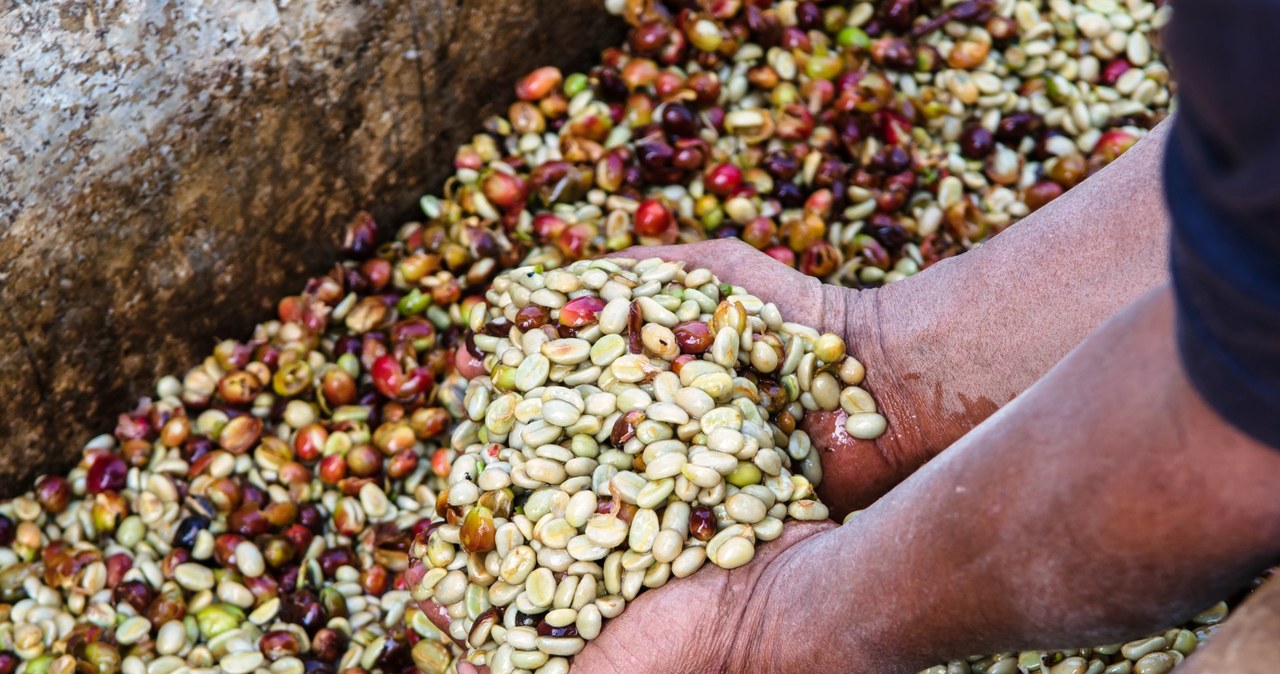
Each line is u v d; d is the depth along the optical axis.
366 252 2.47
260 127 2.17
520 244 2.47
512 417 1.86
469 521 1.73
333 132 2.31
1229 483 0.90
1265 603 1.03
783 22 2.63
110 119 1.96
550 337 1.92
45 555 2.19
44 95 1.88
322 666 2.10
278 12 2.08
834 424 1.96
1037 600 1.13
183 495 2.25
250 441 2.29
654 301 1.90
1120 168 1.77
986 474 1.14
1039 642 1.22
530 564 1.70
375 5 2.22
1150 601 1.06
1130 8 2.72
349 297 2.43
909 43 2.68
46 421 2.20
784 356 1.92
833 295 2.06
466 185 2.55
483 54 2.49
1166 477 0.94
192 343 2.36
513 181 2.47
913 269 2.45
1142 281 1.71
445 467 2.20
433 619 1.85
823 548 1.52
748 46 2.63
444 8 2.34
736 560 1.61
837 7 2.65
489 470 1.79
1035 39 2.70
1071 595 1.10
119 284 2.15
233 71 2.07
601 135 2.55
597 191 2.51
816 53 2.61
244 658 2.06
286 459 2.30
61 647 2.09
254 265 2.35
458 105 2.52
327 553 2.22
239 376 2.33
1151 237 1.69
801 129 2.52
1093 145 2.60
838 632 1.42
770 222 2.44
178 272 2.23
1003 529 1.12
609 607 1.64
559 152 2.55
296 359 2.37
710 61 2.60
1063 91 2.63
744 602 1.59
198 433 2.33
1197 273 0.81
